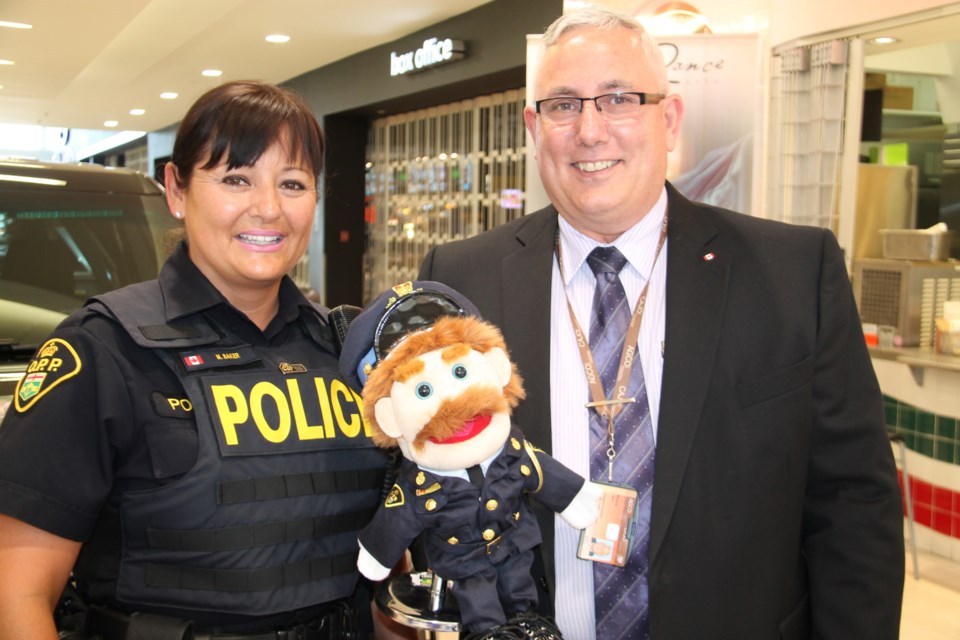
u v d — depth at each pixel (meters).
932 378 4.61
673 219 1.58
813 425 1.48
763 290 1.49
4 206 2.91
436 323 1.30
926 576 4.30
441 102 8.55
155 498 1.27
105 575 1.32
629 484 1.45
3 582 1.18
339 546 1.38
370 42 8.22
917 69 6.80
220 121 1.34
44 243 2.91
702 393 1.44
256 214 1.35
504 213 7.88
